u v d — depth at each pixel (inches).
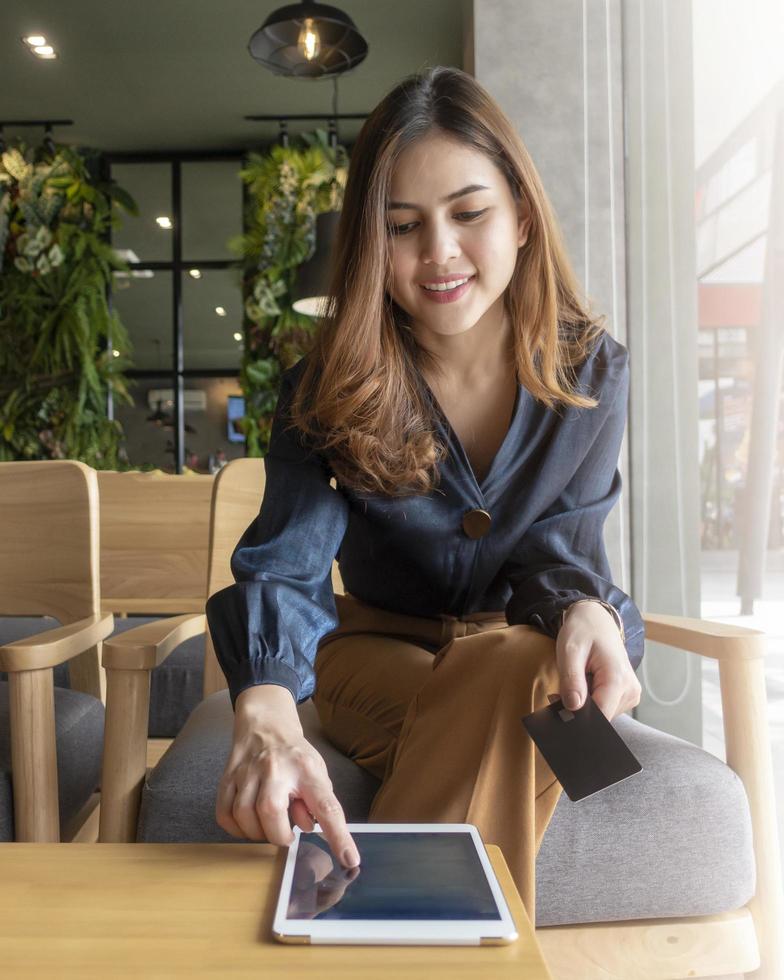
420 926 21.4
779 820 60.0
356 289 43.2
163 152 265.7
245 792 27.2
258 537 43.3
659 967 39.1
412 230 42.5
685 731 83.8
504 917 21.8
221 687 62.6
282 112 243.9
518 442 45.9
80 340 233.5
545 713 33.4
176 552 94.2
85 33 208.1
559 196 89.3
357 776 41.9
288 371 48.9
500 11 91.0
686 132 82.5
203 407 271.4
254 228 238.8
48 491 64.7
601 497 47.8
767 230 68.1
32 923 21.9
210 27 206.1
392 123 41.8
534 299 45.2
